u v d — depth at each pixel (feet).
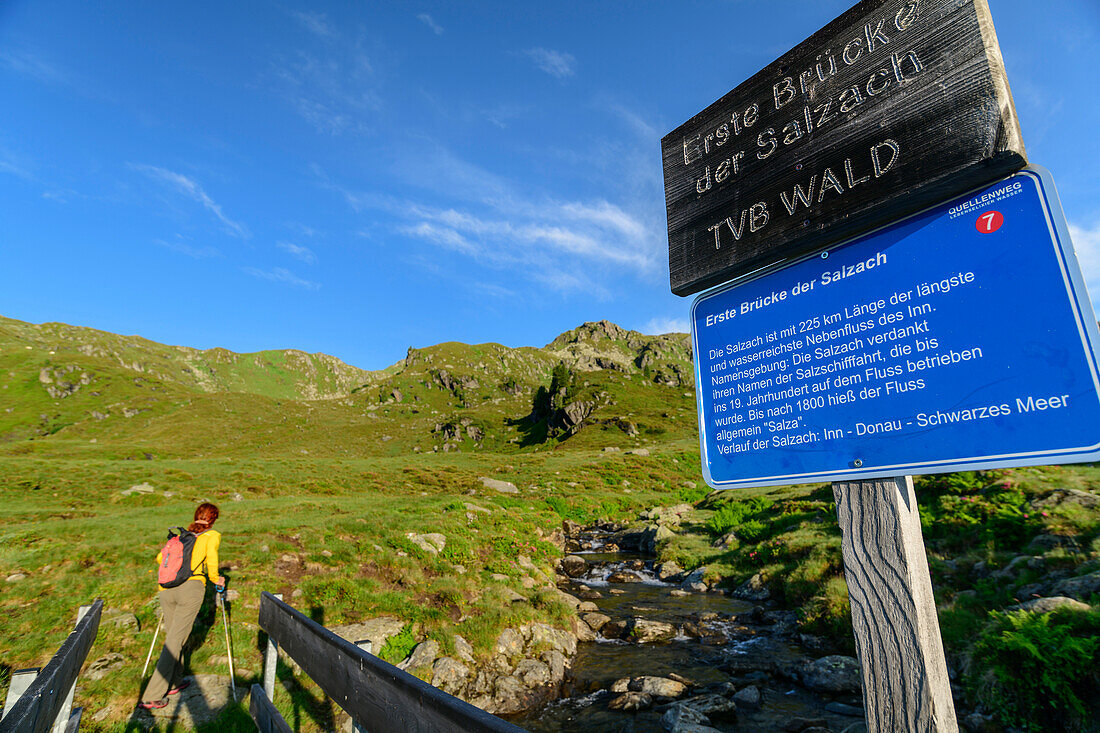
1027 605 26.96
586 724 28.84
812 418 7.36
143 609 29.81
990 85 5.99
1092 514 37.19
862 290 7.11
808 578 48.96
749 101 8.93
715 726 27.81
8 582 31.60
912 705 5.67
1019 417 5.46
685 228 9.69
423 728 6.63
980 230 6.13
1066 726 20.98
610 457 213.05
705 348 9.17
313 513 62.34
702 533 86.99
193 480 90.22
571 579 65.46
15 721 6.40
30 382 581.94
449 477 138.72
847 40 7.69
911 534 6.20
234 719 20.45
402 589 40.88
